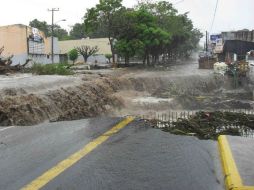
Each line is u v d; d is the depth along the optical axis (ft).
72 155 19.95
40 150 21.53
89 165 18.03
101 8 176.45
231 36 245.45
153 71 152.05
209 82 118.93
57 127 28.76
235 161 17.81
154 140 23.16
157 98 88.84
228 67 125.29
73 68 161.89
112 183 15.62
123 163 18.26
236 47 156.35
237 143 21.35
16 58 194.90
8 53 195.42
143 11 185.78
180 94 100.83
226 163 17.63
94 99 76.02
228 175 16.12
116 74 124.36
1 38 197.06
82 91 76.48
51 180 16.12
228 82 118.62
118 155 19.70
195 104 83.71
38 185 15.58
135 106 79.36
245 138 22.82
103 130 26.63
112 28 180.34
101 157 19.38
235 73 118.01
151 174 16.69
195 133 35.83
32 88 67.15
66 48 296.10
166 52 267.59
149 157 19.30
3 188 15.48
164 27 227.40
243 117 51.96
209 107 81.61
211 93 111.04
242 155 18.85
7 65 113.19
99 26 180.55
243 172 16.35
